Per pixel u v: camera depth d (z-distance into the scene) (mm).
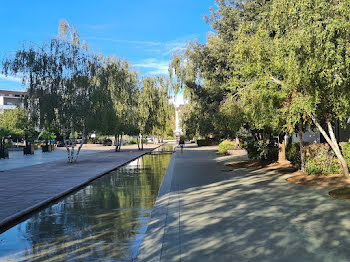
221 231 5461
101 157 27281
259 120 11273
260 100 10047
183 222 6133
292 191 9227
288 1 7660
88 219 7016
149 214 7398
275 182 11078
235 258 4230
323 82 8109
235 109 13805
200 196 8828
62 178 13562
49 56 19344
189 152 32625
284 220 6051
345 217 6156
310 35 7062
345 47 7102
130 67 36812
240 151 25906
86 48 21734
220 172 14648
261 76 9586
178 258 4297
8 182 12414
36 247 5227
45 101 19094
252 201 7922
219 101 21719
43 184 11828
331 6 7348
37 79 19016
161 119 40281
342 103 8734
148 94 37844
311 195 8531
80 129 22141
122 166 20219
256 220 6102
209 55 19812
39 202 8492
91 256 4750
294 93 9539
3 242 5516
